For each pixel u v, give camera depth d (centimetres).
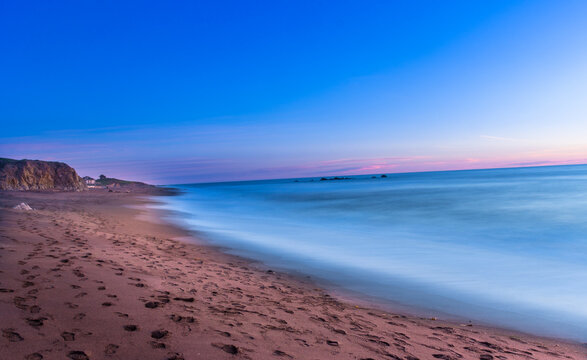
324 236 1688
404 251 1333
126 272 693
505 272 1028
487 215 2327
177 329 409
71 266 671
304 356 380
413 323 612
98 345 339
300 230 1891
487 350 494
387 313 676
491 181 7912
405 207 2962
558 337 596
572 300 787
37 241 927
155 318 439
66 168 6084
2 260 652
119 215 2261
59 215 1805
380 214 2578
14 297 449
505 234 1694
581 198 3114
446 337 538
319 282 903
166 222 2125
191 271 828
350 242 1524
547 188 4538
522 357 480
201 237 1572
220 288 690
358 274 997
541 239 1555
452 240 1574
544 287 886
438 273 1013
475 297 806
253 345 390
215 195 6250
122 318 423
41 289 499
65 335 353
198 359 333
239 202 4244
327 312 608
